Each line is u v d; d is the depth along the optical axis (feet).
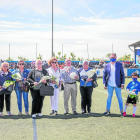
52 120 19.25
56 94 21.59
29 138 14.33
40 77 20.49
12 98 33.99
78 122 18.49
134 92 20.27
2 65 21.17
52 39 79.41
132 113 22.07
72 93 21.99
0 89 20.65
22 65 21.39
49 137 14.53
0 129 16.42
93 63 106.32
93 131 15.87
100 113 22.20
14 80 21.15
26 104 21.54
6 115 21.48
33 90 20.47
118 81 21.11
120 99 21.52
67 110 22.12
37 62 20.70
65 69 22.18
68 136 14.74
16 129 16.43
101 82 63.00
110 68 21.40
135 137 14.48
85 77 22.03
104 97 34.09
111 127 16.88
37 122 18.54
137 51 100.12
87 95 22.25
